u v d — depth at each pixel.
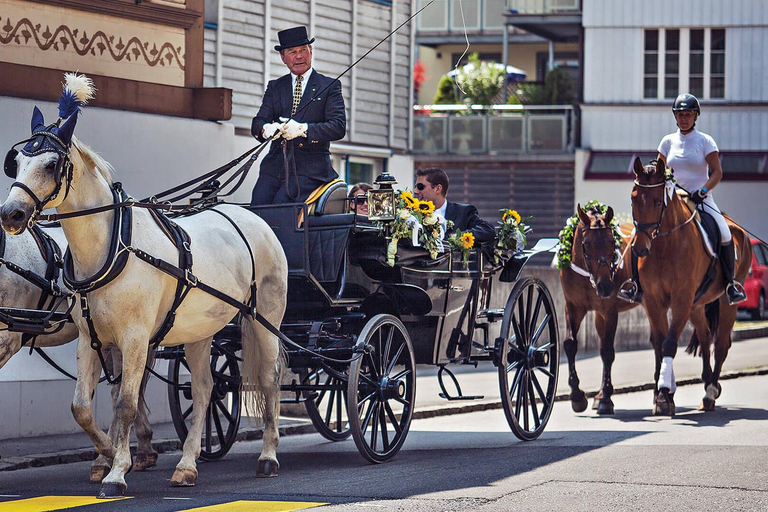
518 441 12.25
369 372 11.05
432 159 37.34
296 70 11.80
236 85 20.36
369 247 11.02
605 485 9.14
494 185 37.19
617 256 14.26
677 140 14.96
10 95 12.21
